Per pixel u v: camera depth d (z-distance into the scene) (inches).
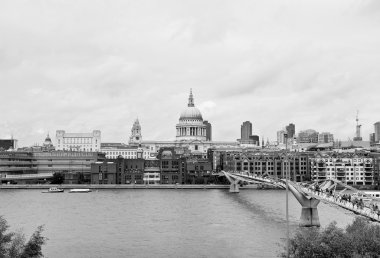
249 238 5388.8
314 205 5910.4
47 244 5152.6
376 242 3334.2
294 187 6058.1
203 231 5871.1
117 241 5315.0
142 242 5260.8
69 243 5211.6
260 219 6811.0
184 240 5339.6
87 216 7288.4
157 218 7037.4
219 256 4618.6
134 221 6752.0
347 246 3348.9
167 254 4704.7
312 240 3405.5
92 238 5482.3
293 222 6451.8
